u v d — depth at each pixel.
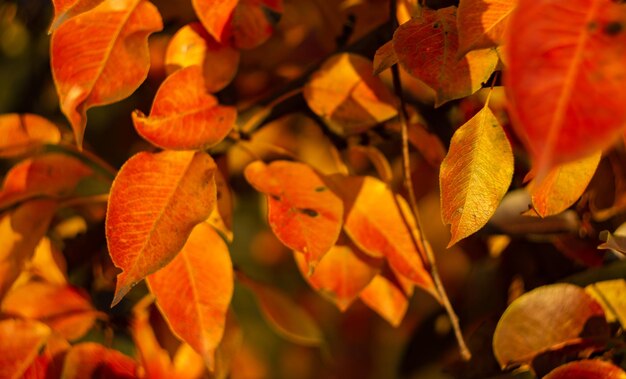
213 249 0.83
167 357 0.89
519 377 0.85
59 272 0.90
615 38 0.65
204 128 0.82
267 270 1.26
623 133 0.76
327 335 1.24
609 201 0.90
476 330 0.87
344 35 0.93
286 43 0.99
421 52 0.76
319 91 0.87
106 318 0.90
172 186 0.80
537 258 0.95
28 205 0.89
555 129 0.65
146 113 1.04
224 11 0.83
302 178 0.84
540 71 0.65
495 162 0.76
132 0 0.82
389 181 0.88
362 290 0.85
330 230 0.81
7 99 1.14
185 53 0.85
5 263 0.87
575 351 0.82
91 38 0.81
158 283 0.83
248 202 1.22
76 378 0.85
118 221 0.79
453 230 0.76
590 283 0.84
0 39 1.14
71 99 0.80
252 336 1.25
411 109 0.91
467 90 0.75
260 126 0.92
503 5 0.73
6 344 0.86
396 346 1.25
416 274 0.85
